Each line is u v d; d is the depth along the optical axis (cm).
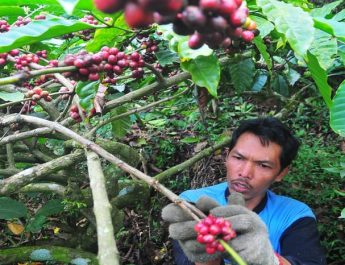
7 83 107
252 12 137
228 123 356
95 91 161
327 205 315
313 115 393
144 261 291
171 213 121
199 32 68
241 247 112
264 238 115
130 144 340
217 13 68
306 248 188
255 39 148
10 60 144
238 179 189
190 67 124
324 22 111
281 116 289
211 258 117
